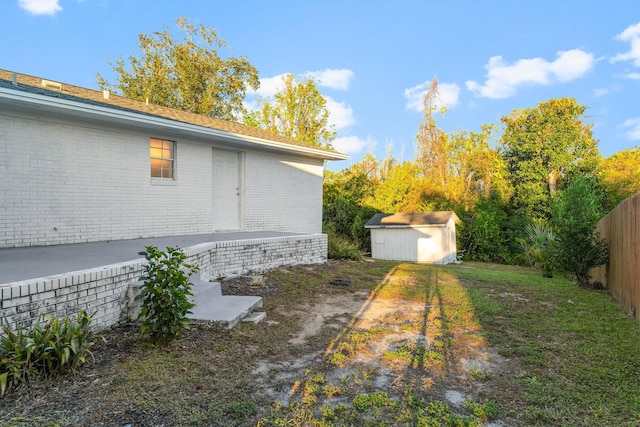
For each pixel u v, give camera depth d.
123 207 8.09
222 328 4.37
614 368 3.59
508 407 2.86
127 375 3.08
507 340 4.39
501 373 3.48
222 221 10.48
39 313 3.28
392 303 6.07
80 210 7.39
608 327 4.93
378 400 2.87
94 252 5.92
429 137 22.78
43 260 5.02
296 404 2.79
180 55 23.83
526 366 3.66
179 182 9.19
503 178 22.03
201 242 7.46
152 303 3.76
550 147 20.78
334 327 4.73
